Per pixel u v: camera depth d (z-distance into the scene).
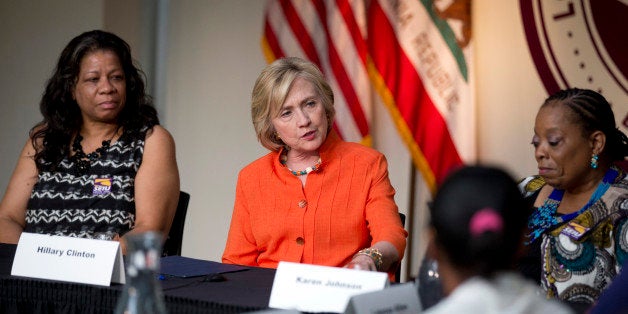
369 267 5.86
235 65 12.56
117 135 7.96
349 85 11.38
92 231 7.66
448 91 11.24
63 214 7.75
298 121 6.66
